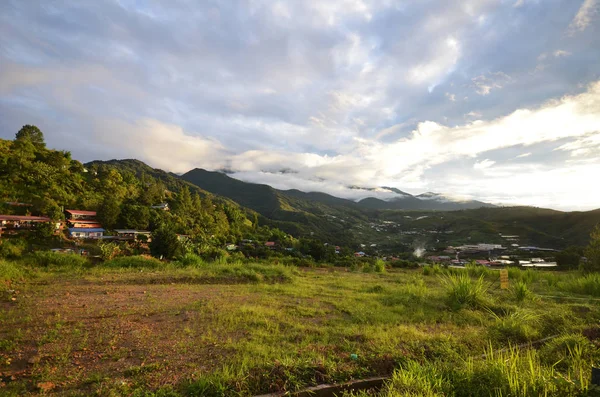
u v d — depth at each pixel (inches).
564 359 176.1
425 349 187.8
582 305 339.3
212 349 183.6
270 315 274.1
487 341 210.8
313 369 153.1
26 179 2018.9
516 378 135.9
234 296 358.0
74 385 136.7
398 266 1107.9
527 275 621.6
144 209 2273.6
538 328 245.6
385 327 249.4
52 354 169.5
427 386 133.5
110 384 137.3
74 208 2064.5
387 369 163.9
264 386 137.1
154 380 141.7
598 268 641.6
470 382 141.2
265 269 590.6
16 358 163.6
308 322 261.6
